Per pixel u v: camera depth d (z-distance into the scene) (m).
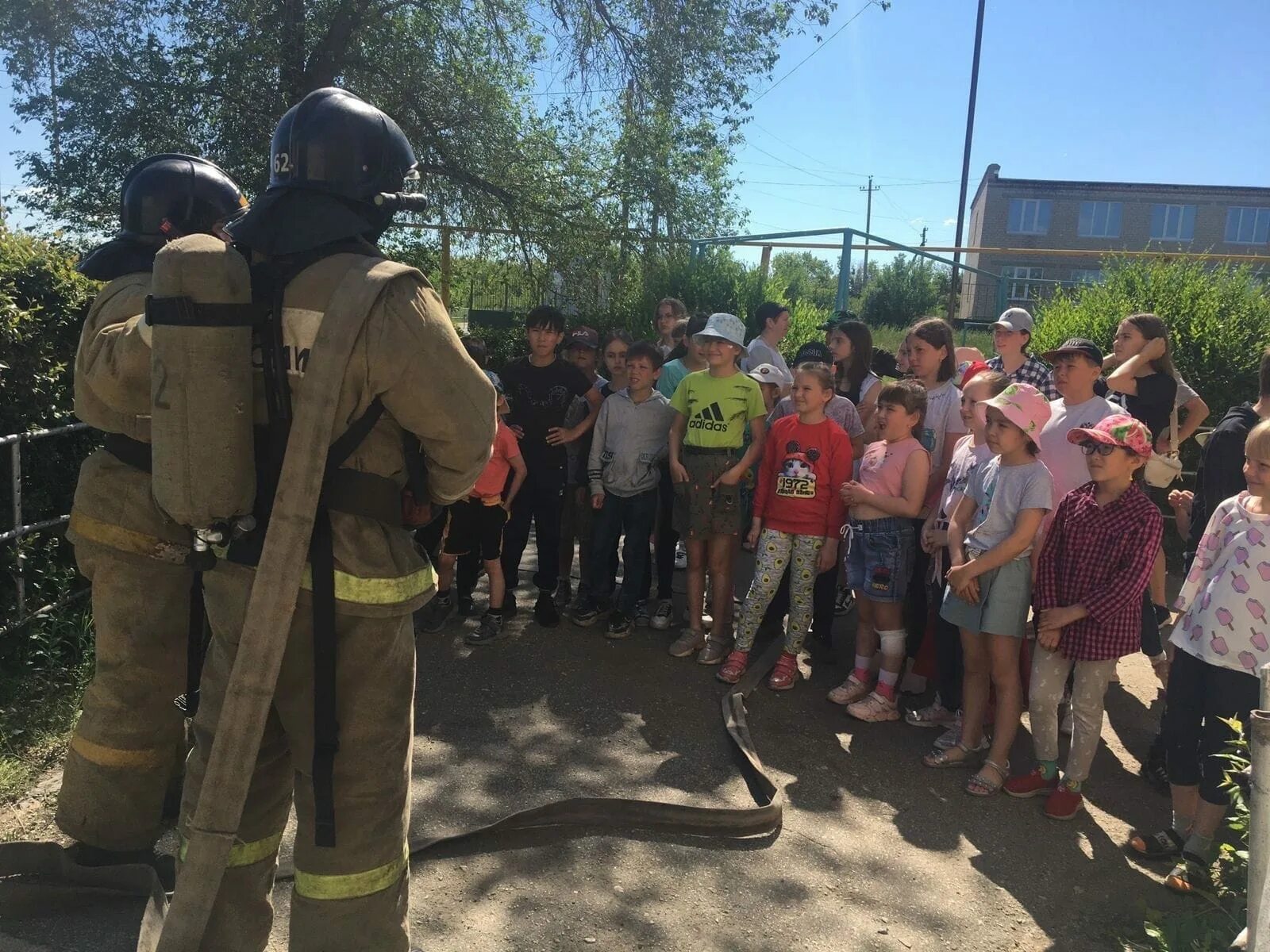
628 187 11.03
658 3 10.41
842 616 5.96
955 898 3.02
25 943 2.42
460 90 10.73
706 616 5.49
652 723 4.14
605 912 2.79
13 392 4.02
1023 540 3.58
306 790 1.96
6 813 3.08
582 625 5.26
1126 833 3.50
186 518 1.81
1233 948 2.40
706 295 10.73
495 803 3.37
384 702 1.92
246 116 9.97
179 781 2.94
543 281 11.40
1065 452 4.25
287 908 2.64
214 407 1.78
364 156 1.94
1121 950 2.80
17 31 9.47
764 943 2.71
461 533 4.86
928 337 4.79
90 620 4.29
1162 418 5.14
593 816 3.28
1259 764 2.05
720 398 4.81
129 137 9.75
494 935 2.65
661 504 5.52
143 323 2.04
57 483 4.36
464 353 1.92
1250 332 7.98
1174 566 7.38
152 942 2.30
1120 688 4.95
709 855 3.14
